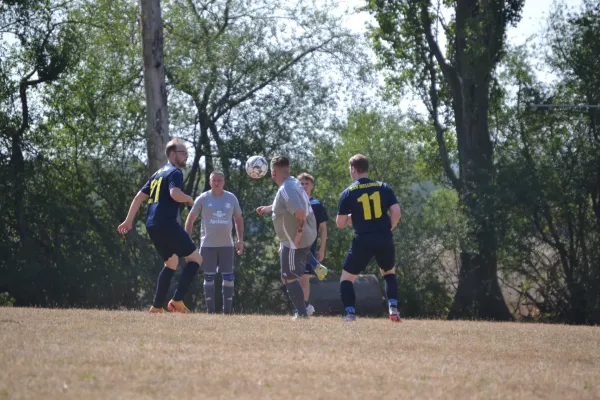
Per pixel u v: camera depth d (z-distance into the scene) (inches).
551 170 4849.9
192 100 5029.5
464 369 836.6
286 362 813.2
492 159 4987.7
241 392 658.8
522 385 758.5
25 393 624.4
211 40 4751.5
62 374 705.0
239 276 4837.6
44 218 4837.6
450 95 5334.6
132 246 4795.8
